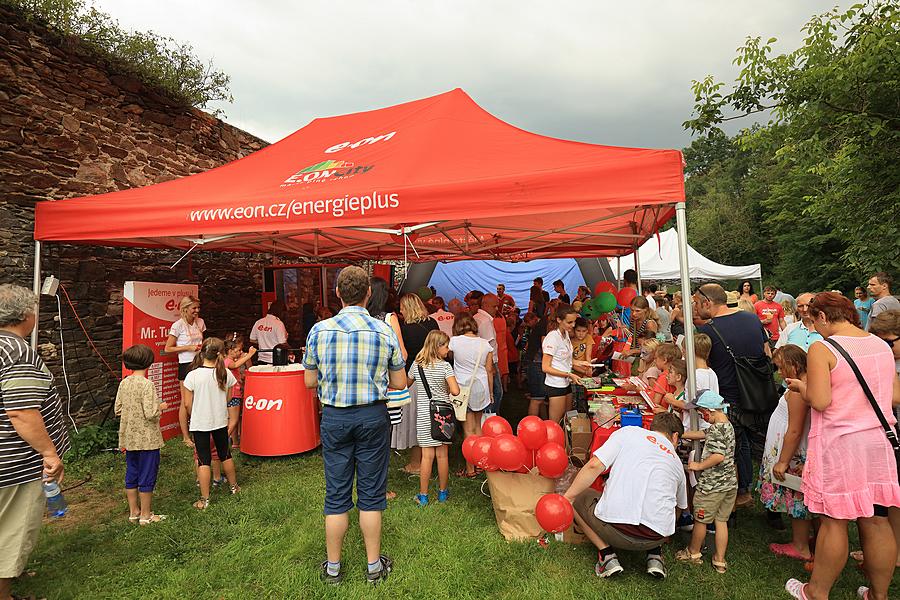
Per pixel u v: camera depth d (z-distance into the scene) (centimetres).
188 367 612
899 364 314
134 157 709
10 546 259
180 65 781
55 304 589
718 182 4566
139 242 634
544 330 570
